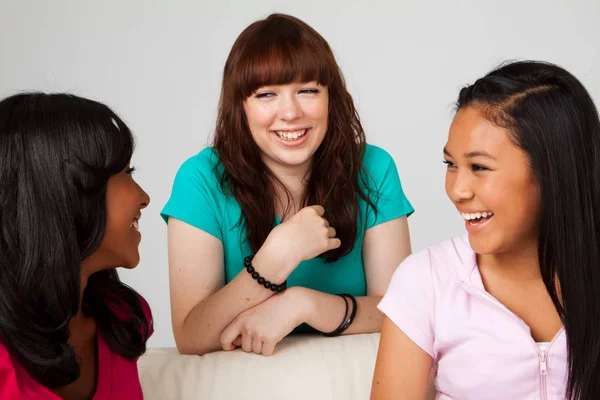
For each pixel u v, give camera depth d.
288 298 1.88
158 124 3.61
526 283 1.46
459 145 1.38
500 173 1.35
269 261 1.85
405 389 1.49
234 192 1.95
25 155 1.25
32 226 1.25
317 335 1.99
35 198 1.25
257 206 1.96
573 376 1.40
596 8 3.61
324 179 1.99
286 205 2.01
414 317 1.49
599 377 1.40
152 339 3.62
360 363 1.80
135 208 1.35
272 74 1.80
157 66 3.59
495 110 1.35
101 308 1.45
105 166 1.29
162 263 3.63
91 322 1.44
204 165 1.99
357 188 2.01
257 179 1.95
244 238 2.00
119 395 1.44
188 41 3.59
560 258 1.38
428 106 3.64
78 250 1.28
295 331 2.07
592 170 1.37
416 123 3.65
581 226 1.37
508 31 3.62
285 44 1.81
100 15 3.56
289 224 1.87
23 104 1.29
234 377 1.77
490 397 1.46
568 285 1.39
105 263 1.36
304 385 1.76
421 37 3.61
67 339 1.31
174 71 3.60
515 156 1.34
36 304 1.27
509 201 1.36
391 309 1.50
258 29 1.85
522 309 1.47
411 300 1.50
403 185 3.63
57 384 1.31
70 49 3.58
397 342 1.50
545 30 3.61
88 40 3.58
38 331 1.26
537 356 1.42
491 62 3.63
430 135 3.66
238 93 1.87
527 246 1.43
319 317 1.89
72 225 1.27
